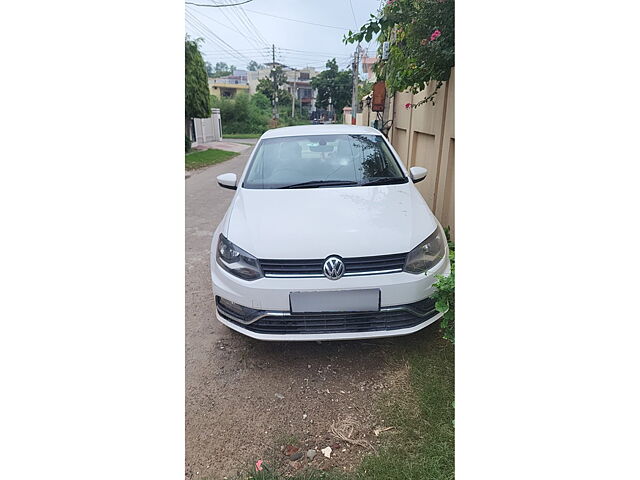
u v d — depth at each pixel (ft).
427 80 12.26
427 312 7.21
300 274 6.81
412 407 6.50
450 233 11.71
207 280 11.44
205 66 49.70
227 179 9.75
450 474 5.36
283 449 5.95
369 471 5.50
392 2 10.79
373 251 6.84
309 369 7.49
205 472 5.66
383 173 9.24
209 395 7.00
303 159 9.61
